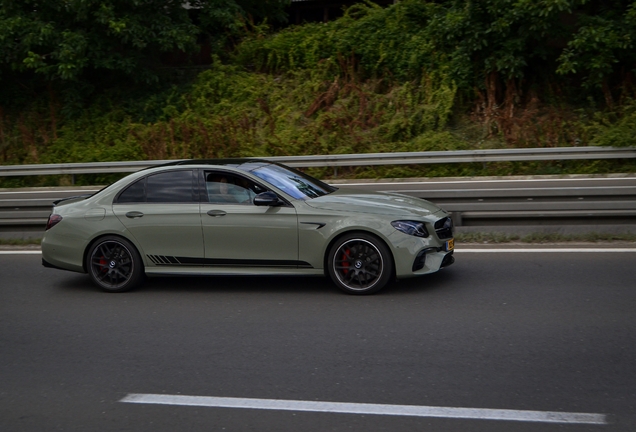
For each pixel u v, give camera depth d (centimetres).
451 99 1902
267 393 482
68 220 799
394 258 707
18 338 634
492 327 606
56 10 2084
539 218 938
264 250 744
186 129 1952
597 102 1900
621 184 1348
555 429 410
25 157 2081
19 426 446
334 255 727
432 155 1653
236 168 774
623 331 584
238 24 2278
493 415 432
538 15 1825
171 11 2191
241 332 624
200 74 2211
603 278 751
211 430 428
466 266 831
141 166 1792
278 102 2070
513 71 1873
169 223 767
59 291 809
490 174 1644
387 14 2152
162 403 473
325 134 1897
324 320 648
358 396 470
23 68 2092
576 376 492
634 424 414
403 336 592
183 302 739
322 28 2222
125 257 786
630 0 1912
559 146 1739
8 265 955
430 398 462
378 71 2102
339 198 752
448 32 1988
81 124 2144
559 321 616
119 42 2131
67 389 507
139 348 593
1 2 2075
